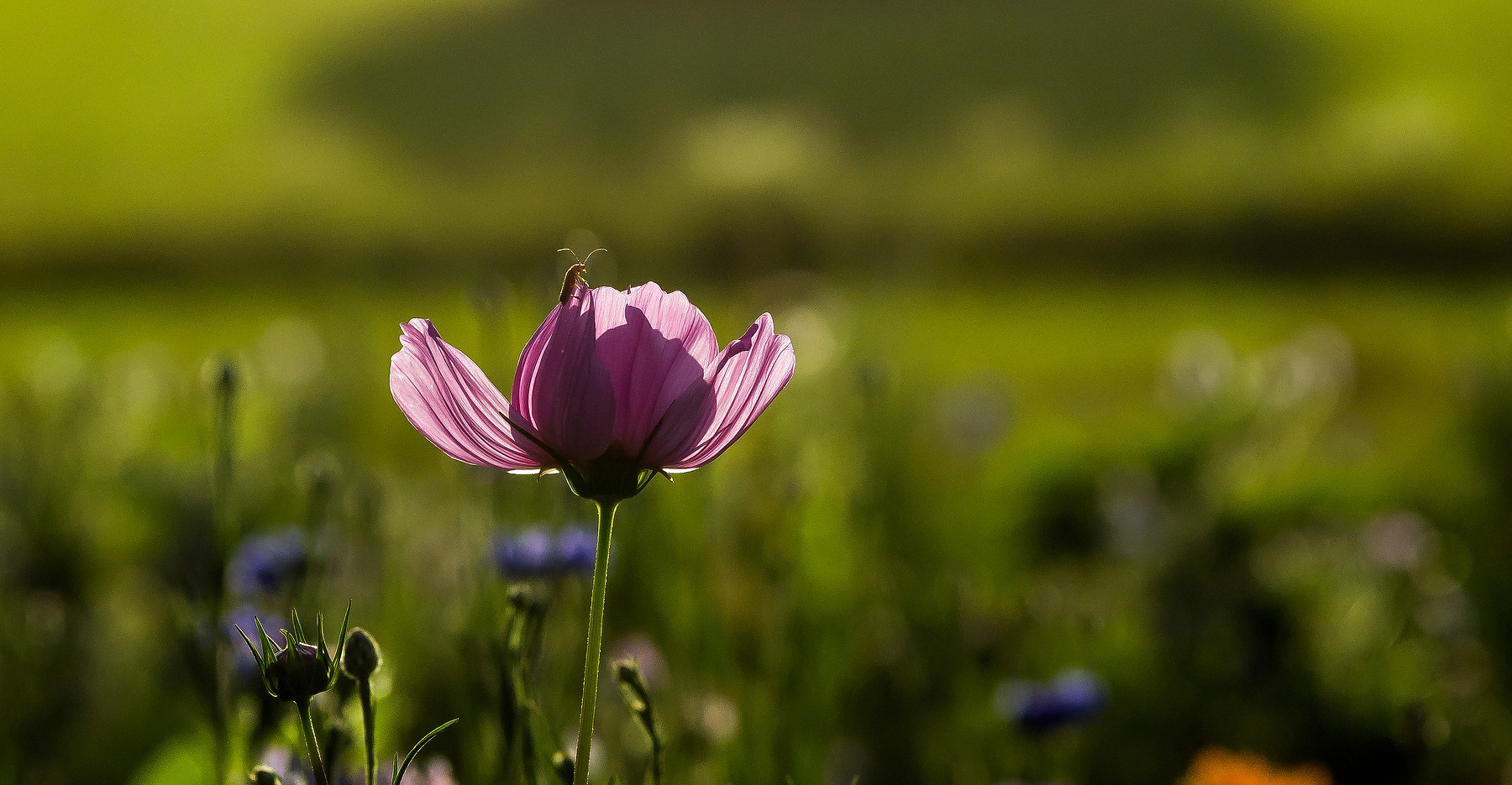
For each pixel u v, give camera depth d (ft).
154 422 4.29
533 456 2.03
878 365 3.72
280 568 2.58
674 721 2.57
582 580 2.57
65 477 3.83
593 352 2.00
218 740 2.31
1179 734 3.50
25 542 3.55
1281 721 3.50
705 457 2.04
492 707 2.35
